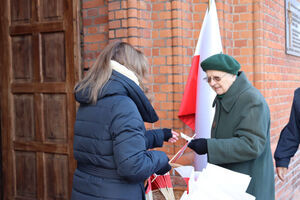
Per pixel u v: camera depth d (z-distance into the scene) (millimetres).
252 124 1641
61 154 3186
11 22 3373
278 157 2162
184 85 2967
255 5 3166
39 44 3236
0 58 3430
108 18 2943
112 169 1459
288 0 3971
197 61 2838
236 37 3258
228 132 1754
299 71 4641
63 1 3111
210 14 2791
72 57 3098
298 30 4422
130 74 1554
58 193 3213
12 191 3457
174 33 2910
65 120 3158
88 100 1520
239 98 1705
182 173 1749
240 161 1684
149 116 1607
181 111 2855
